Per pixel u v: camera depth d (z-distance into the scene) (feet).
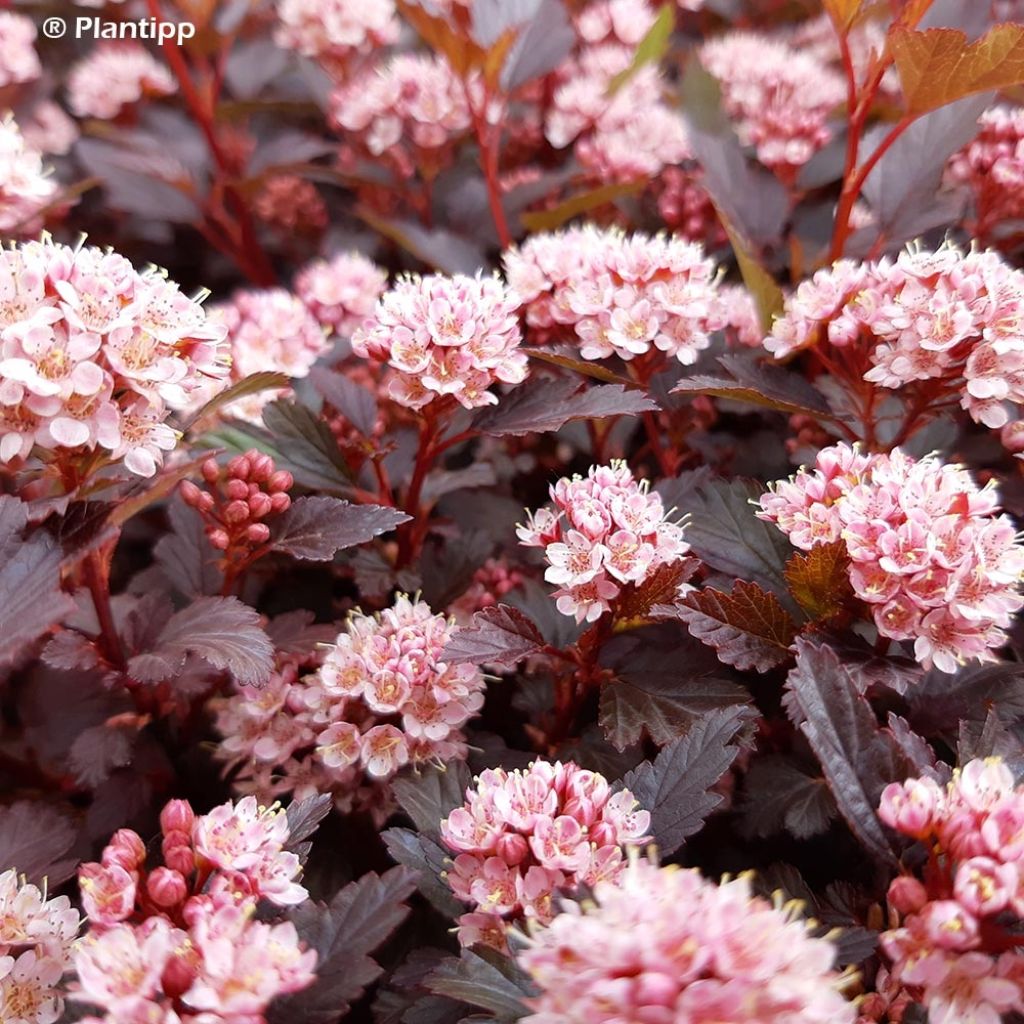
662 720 1.98
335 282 2.31
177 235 2.68
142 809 2.04
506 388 2.13
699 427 2.26
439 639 2.01
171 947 1.78
